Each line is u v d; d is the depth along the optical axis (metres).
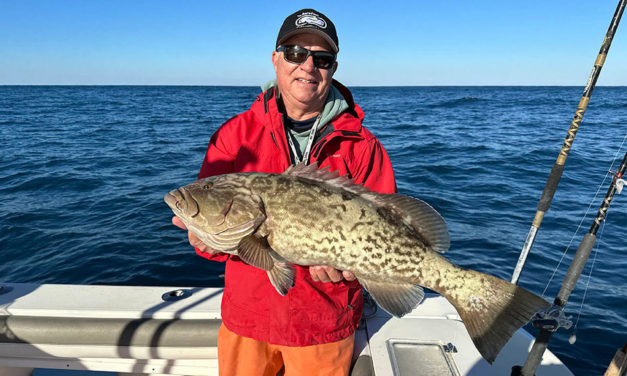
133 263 5.82
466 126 23.38
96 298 2.79
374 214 1.94
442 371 2.30
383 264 1.94
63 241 6.59
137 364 2.65
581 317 4.55
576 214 7.75
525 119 27.92
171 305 2.72
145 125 24.83
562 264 5.73
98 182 10.33
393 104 47.59
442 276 1.99
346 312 2.18
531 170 11.59
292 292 2.07
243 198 1.90
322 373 2.15
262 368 2.22
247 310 2.10
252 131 2.23
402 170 11.67
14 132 20.77
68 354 2.57
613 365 1.94
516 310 1.89
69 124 25.19
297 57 2.09
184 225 1.94
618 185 1.89
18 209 8.16
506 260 5.84
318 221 1.88
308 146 2.20
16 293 2.83
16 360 2.63
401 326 2.68
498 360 2.57
